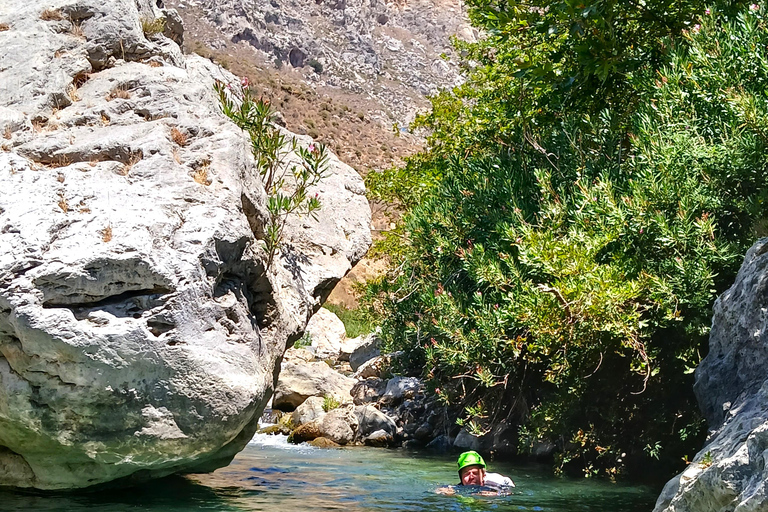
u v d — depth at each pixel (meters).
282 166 10.38
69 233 6.61
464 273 13.09
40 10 9.49
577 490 9.06
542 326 9.73
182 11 87.12
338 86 88.25
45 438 6.57
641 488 9.23
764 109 8.83
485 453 12.24
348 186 11.09
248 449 12.33
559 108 13.16
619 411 10.63
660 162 9.66
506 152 13.37
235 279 7.52
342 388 16.39
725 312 7.33
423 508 7.74
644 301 9.79
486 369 11.23
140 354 6.43
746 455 5.01
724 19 11.02
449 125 19.91
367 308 16.66
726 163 9.25
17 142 7.79
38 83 8.65
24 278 6.30
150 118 8.52
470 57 19.89
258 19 90.25
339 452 12.20
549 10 12.23
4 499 7.01
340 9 104.38
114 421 6.51
